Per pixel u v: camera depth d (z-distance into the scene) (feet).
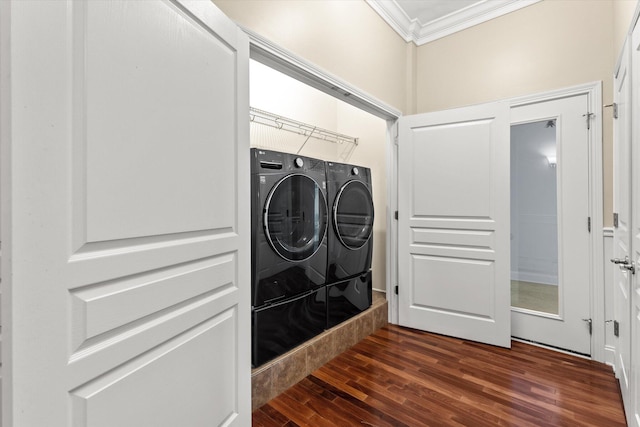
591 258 7.35
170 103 3.21
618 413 5.37
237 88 4.28
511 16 8.45
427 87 9.83
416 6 8.78
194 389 3.58
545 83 7.98
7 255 2.02
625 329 5.39
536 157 8.16
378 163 11.33
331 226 7.64
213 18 3.82
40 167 2.17
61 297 2.29
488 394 5.96
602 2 7.27
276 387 5.99
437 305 8.77
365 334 8.57
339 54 7.09
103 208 2.56
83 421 2.44
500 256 7.91
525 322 8.29
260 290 5.91
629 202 4.85
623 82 5.37
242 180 4.38
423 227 8.93
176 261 3.28
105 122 2.58
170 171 3.21
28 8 2.10
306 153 10.89
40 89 2.16
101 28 2.55
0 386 2.07
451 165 8.50
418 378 6.54
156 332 3.07
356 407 5.64
